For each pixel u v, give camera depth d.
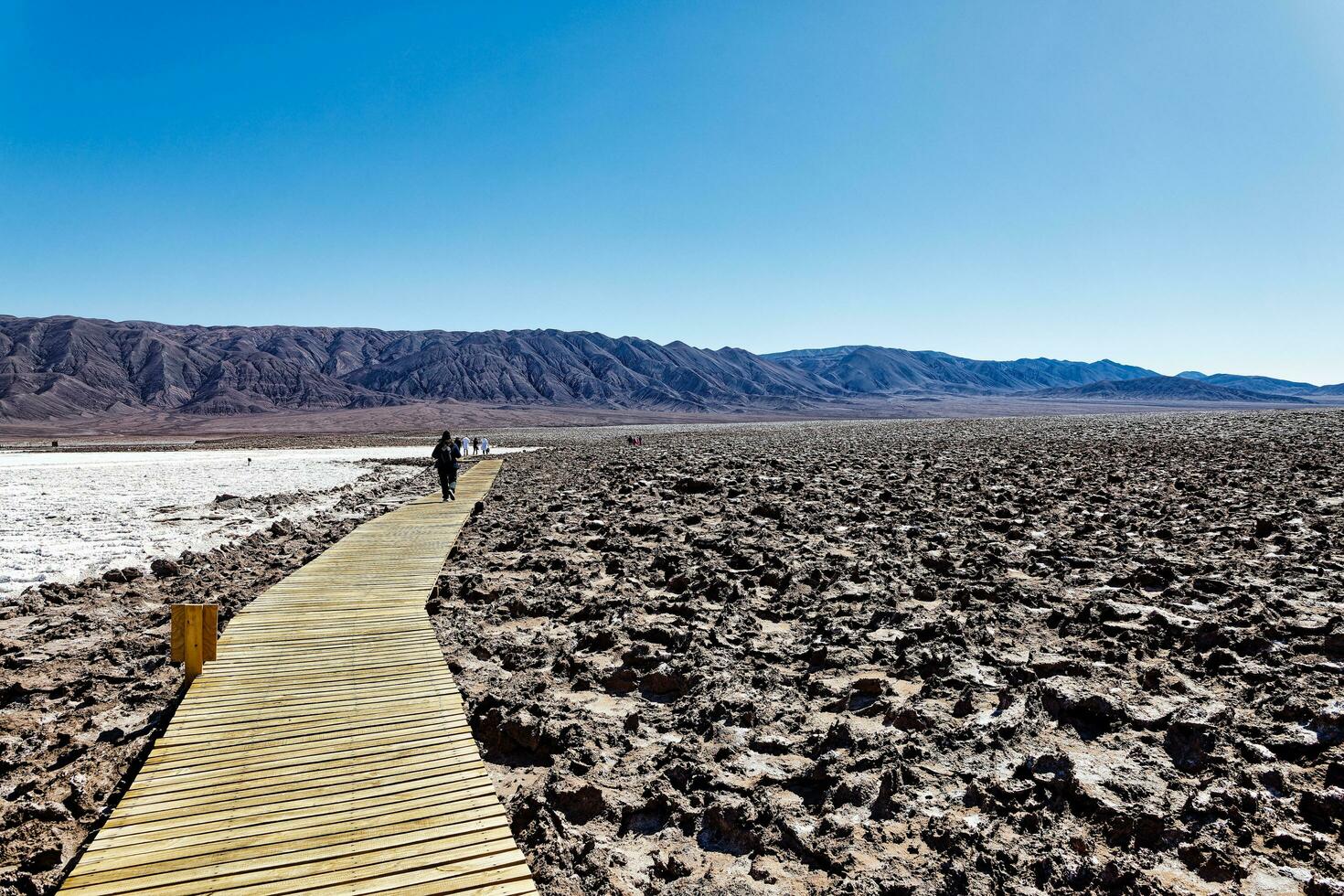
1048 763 6.60
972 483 24.30
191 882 5.12
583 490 27.88
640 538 17.84
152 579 15.50
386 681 8.73
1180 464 27.52
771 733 7.75
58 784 7.07
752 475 29.39
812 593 12.52
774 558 14.59
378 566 15.17
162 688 9.29
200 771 6.60
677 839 6.06
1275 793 6.03
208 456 68.88
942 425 74.31
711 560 15.01
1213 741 6.83
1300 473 23.19
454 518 22.06
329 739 7.24
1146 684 8.27
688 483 25.44
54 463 58.59
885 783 6.36
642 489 26.38
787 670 9.51
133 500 30.67
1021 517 18.33
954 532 16.77
